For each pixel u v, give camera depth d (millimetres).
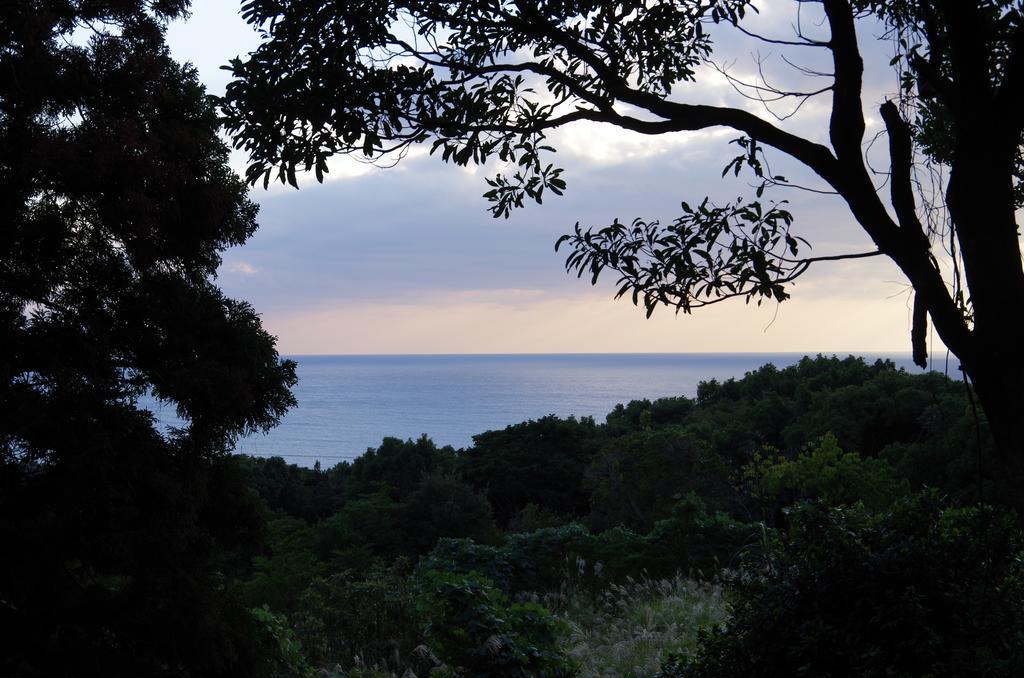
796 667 4758
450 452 63188
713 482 28500
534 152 4082
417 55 3748
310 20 3570
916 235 2965
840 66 3045
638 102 3453
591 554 12375
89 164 6371
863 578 4715
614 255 3508
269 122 3631
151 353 6883
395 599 8805
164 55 7414
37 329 6402
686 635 8703
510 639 7008
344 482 61406
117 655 6262
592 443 58750
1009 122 2791
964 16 2904
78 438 6062
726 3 4000
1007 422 2768
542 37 4074
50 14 6500
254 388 7078
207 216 7238
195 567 6828
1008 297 2764
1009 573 4516
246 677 7020
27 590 5910
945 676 4168
